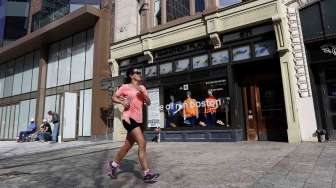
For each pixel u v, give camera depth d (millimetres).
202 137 10453
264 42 9594
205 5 10953
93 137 13977
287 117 8742
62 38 17500
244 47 9984
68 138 14828
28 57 20047
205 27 10758
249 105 10203
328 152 6043
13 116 20188
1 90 22078
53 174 5121
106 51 14977
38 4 19625
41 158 7621
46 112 17500
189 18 11422
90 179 4508
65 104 15094
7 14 25359
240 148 7445
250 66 10258
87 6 14461
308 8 9070
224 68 10289
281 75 9062
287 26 9219
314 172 4203
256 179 3951
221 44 10492
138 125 4082
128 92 4102
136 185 3959
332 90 8617
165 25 12148
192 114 10977
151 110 12109
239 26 9969
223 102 10211
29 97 19047
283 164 4898
